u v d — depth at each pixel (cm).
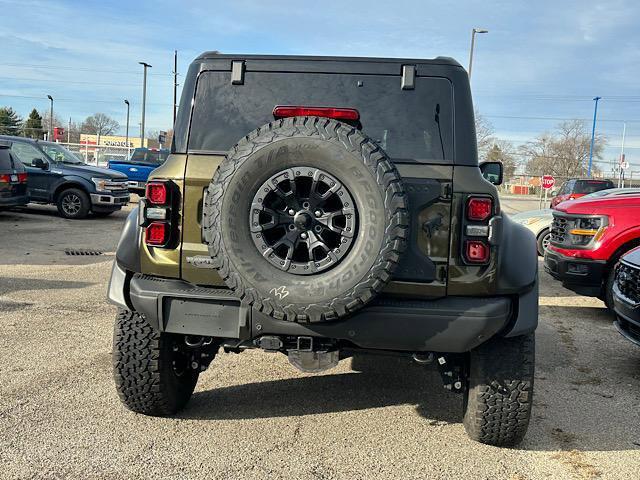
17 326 568
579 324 701
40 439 340
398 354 331
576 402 443
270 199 297
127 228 341
